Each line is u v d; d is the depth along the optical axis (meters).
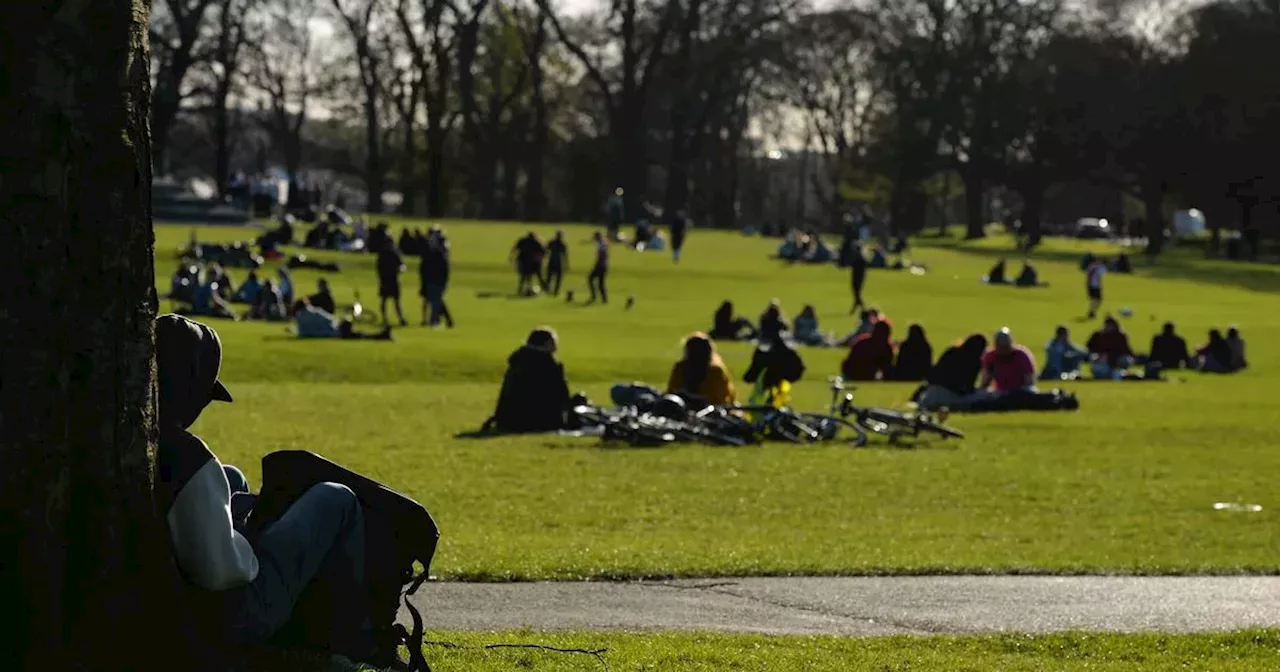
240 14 138.75
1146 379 51.72
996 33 159.00
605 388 42.56
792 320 70.06
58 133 6.80
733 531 19.61
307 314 53.16
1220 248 153.88
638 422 29.28
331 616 8.64
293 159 164.25
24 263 6.80
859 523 20.62
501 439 29.45
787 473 25.52
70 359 6.93
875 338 46.28
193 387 7.98
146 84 7.16
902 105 166.12
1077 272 115.88
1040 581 16.03
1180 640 12.73
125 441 7.13
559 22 167.88
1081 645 12.45
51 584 6.95
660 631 12.79
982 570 16.53
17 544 6.87
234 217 112.38
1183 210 196.88
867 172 176.25
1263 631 13.13
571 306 73.50
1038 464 27.56
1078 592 15.43
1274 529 20.61
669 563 16.25
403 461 25.69
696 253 113.50
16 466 6.84
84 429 7.01
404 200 162.88
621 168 155.38
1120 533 20.03
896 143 163.88
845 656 11.60
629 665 10.88
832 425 30.95
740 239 135.38
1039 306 84.56
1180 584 16.05
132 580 7.19
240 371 44.56
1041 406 37.75
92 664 7.08
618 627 13.06
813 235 119.50
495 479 23.91
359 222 97.94
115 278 7.04
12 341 6.80
